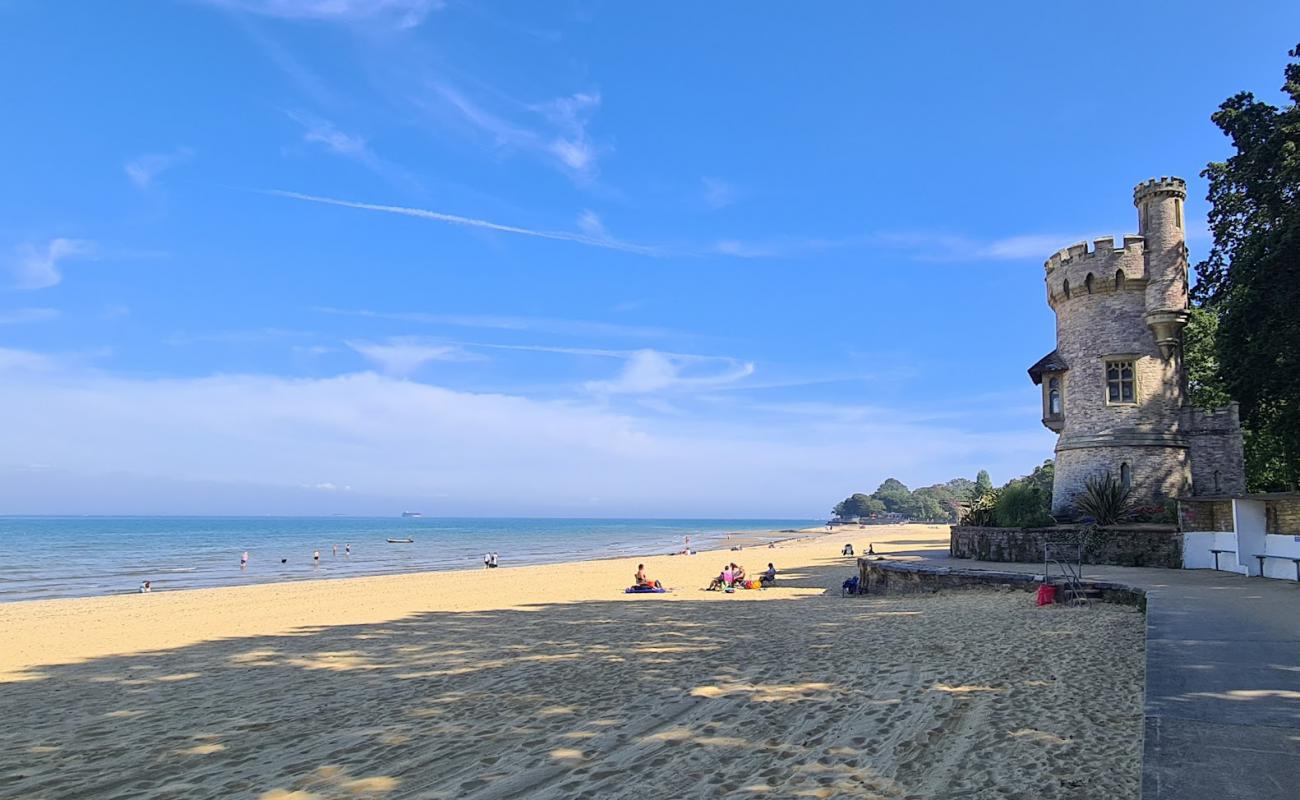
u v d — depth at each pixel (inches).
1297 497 690.2
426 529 6968.5
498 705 397.7
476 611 888.3
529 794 263.1
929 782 248.4
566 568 1808.6
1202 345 1402.6
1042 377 1175.6
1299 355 989.8
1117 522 977.5
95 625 840.3
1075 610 612.4
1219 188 1235.9
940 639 521.7
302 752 328.5
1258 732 211.0
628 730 337.1
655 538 4699.8
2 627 837.8
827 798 241.4
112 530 5944.9
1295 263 952.9
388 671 518.0
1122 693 344.2
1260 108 1035.9
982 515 1128.2
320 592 1213.1
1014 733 293.7
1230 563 781.3
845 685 399.5
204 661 584.7
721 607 874.1
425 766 300.5
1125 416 1048.2
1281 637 370.6
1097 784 235.3
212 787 288.0
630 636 638.5
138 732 374.9
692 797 251.1
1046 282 1175.6
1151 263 1058.1
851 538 3752.5
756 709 360.5
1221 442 1032.2
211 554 2839.6
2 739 368.8
